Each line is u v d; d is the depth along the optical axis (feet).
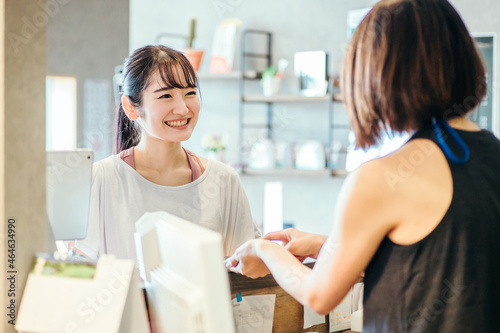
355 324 5.09
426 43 3.00
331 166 13.33
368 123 3.20
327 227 13.99
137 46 15.52
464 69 3.07
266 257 3.65
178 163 5.81
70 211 4.73
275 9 14.28
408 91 3.01
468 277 2.90
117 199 5.63
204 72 14.33
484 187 2.98
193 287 2.51
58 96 13.03
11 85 3.32
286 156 13.98
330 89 13.20
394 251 3.00
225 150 14.98
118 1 13.57
